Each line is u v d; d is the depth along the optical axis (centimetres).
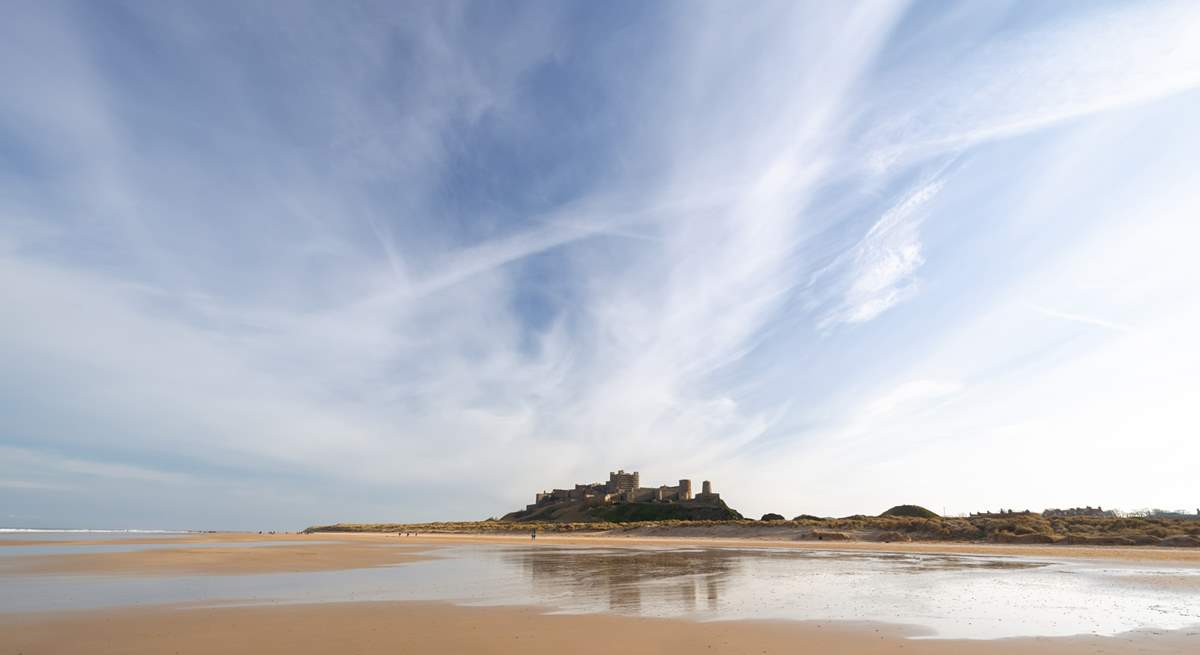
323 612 1647
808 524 7769
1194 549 4303
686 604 1797
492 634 1350
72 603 1833
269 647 1230
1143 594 2033
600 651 1195
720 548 5425
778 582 2406
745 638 1309
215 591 2134
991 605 1781
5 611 1673
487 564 3456
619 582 2419
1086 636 1337
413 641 1281
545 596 1984
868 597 1950
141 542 6850
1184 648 1225
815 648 1220
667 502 17875
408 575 2747
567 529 11938
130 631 1388
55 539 7906
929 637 1323
